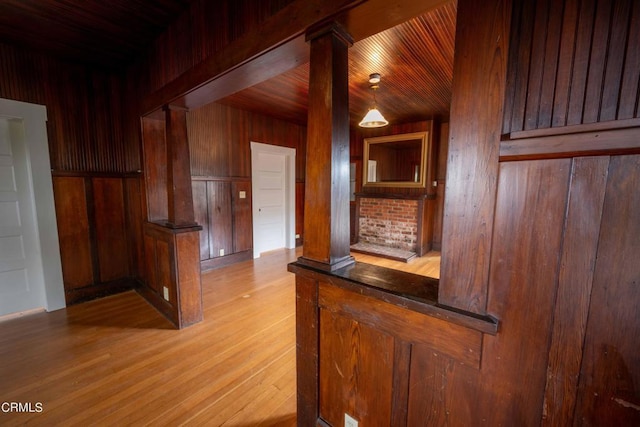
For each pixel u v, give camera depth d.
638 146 0.56
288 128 4.96
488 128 0.74
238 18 1.42
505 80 0.70
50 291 2.60
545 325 0.70
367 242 5.30
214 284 3.37
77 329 2.30
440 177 4.94
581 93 0.61
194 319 2.41
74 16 1.87
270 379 1.75
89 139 2.79
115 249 3.04
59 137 2.61
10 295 2.49
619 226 0.60
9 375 1.75
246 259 4.41
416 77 2.69
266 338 2.20
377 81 2.76
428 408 0.93
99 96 2.83
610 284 0.62
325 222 1.15
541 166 0.67
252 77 1.62
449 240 0.83
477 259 0.78
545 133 0.66
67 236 2.71
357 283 1.03
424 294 0.93
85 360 1.90
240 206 4.27
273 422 1.44
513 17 0.68
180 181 2.32
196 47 1.75
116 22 1.96
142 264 2.94
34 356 1.94
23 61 2.37
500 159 0.73
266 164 4.77
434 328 0.88
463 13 0.75
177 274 2.29
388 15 0.99
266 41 1.27
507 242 0.74
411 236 4.74
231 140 4.07
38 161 2.49
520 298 0.73
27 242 2.56
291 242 5.20
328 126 1.10
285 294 3.08
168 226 2.35
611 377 0.63
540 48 0.66
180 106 2.24
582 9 0.60
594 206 0.62
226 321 2.46
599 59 0.59
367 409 1.10
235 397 1.60
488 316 0.78
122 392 1.62
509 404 0.77
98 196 2.89
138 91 2.58
